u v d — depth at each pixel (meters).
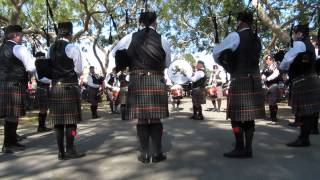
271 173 4.46
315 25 12.19
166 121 9.39
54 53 5.43
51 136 7.40
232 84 5.14
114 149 5.93
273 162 4.95
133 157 5.36
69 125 5.38
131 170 4.71
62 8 15.20
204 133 7.28
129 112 5.06
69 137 5.36
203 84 9.82
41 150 6.01
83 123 9.47
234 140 6.48
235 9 13.15
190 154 5.48
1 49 5.92
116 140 6.71
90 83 11.02
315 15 12.16
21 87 5.91
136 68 5.08
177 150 5.74
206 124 8.70
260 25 14.95
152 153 5.14
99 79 11.44
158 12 17.34
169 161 5.09
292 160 5.04
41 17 14.43
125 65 5.24
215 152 5.57
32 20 14.70
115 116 11.43
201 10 18.00
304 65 5.83
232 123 5.23
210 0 15.85
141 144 5.14
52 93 5.36
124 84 9.91
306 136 5.89
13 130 5.93
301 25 5.89
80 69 5.45
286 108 12.74
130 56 5.10
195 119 9.80
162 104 5.05
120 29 17.72
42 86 8.07
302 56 5.78
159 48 5.05
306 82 5.86
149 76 5.02
